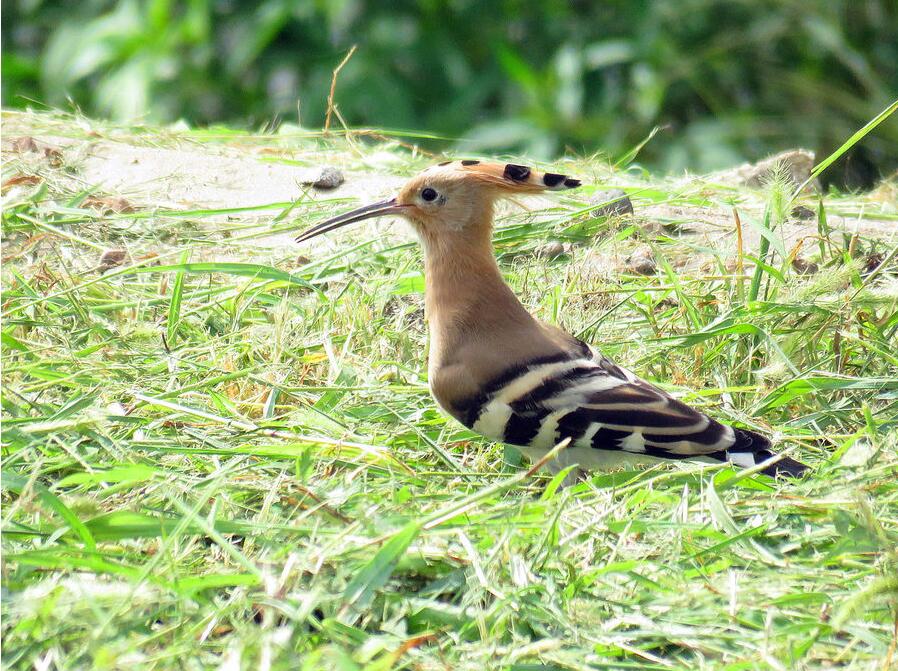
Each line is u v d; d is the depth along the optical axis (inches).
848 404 389.4
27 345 399.9
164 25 842.8
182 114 831.1
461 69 842.2
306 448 329.7
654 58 821.9
